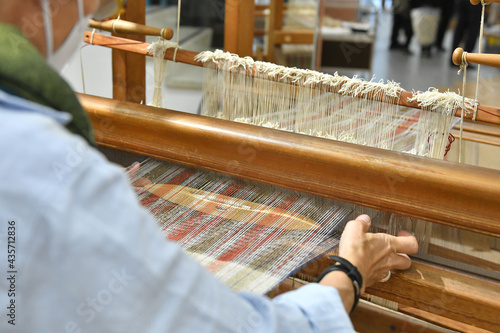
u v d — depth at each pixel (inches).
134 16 55.2
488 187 32.2
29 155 15.5
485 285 33.7
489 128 55.6
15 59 16.5
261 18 106.7
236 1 52.3
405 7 135.5
